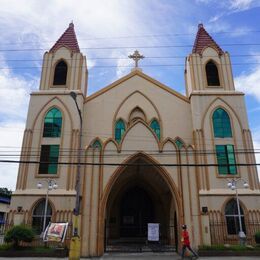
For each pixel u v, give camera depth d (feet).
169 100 106.63
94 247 78.59
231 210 88.79
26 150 95.55
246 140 96.89
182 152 88.94
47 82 105.29
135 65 112.68
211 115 99.66
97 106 104.88
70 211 87.10
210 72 108.58
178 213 83.41
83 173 86.33
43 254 73.77
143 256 76.74
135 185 113.91
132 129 90.68
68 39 113.09
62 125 98.48
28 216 87.71
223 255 74.08
